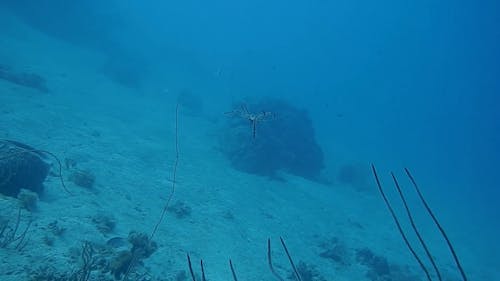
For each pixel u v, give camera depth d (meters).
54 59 26.88
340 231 15.48
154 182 12.17
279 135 21.75
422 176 41.59
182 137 20.05
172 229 9.40
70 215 7.54
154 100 27.95
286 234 12.71
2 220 6.12
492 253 21.11
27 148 8.02
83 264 5.70
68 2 38.97
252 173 18.55
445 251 18.30
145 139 16.86
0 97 14.30
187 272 7.65
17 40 27.34
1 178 6.93
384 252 15.12
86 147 12.73
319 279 10.06
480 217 31.05
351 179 27.28
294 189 18.81
